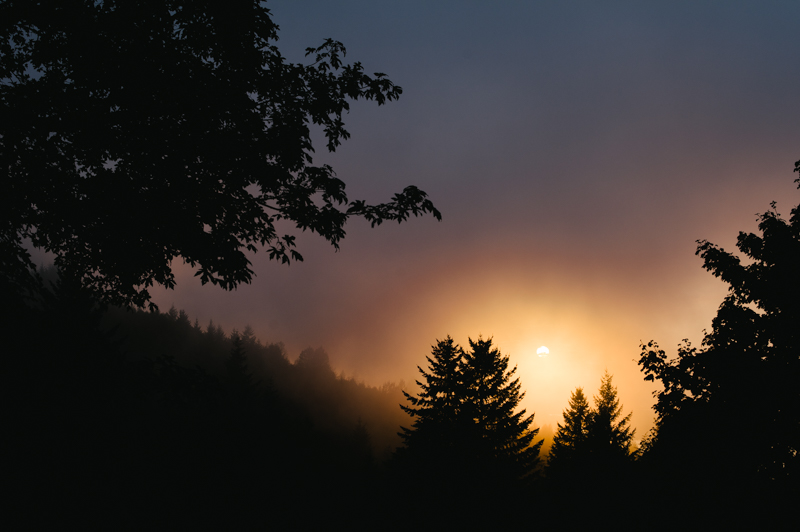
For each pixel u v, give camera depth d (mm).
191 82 5312
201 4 5426
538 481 30078
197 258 6191
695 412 10109
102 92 5230
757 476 9055
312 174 6633
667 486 10266
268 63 6176
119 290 6992
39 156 5125
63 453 5785
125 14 5059
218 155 5613
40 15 4738
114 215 5520
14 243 5758
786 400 9039
